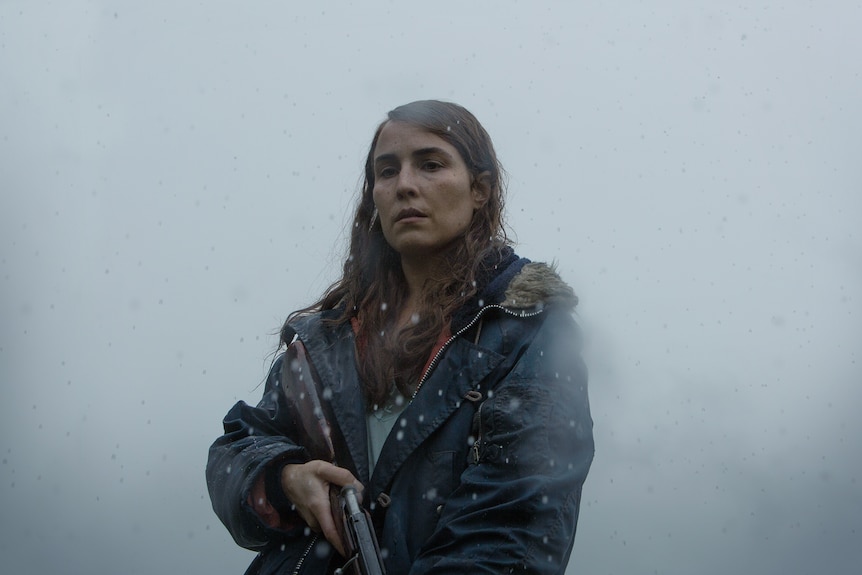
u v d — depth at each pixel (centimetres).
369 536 219
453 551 211
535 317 236
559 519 215
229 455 241
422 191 249
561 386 227
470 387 229
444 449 226
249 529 233
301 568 228
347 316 254
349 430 237
